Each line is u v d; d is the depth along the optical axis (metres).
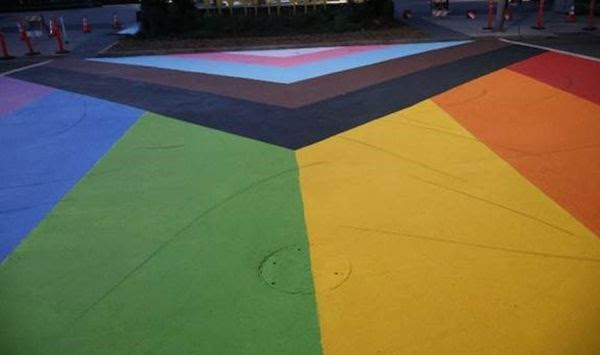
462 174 7.02
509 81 11.61
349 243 5.52
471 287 4.75
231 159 7.87
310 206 6.32
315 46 16.88
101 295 4.88
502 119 9.16
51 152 8.49
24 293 4.95
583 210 5.98
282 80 12.77
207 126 9.45
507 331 4.21
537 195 6.36
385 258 5.23
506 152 7.70
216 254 5.44
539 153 7.62
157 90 12.20
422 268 5.04
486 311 4.44
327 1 21.64
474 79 11.92
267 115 9.96
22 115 10.55
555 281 4.78
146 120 9.94
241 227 5.93
